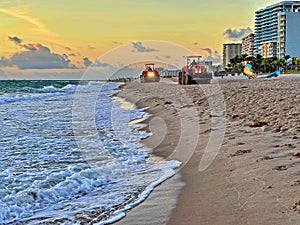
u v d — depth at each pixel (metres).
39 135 11.54
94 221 4.76
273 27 160.25
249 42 184.00
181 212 4.70
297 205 4.27
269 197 4.65
